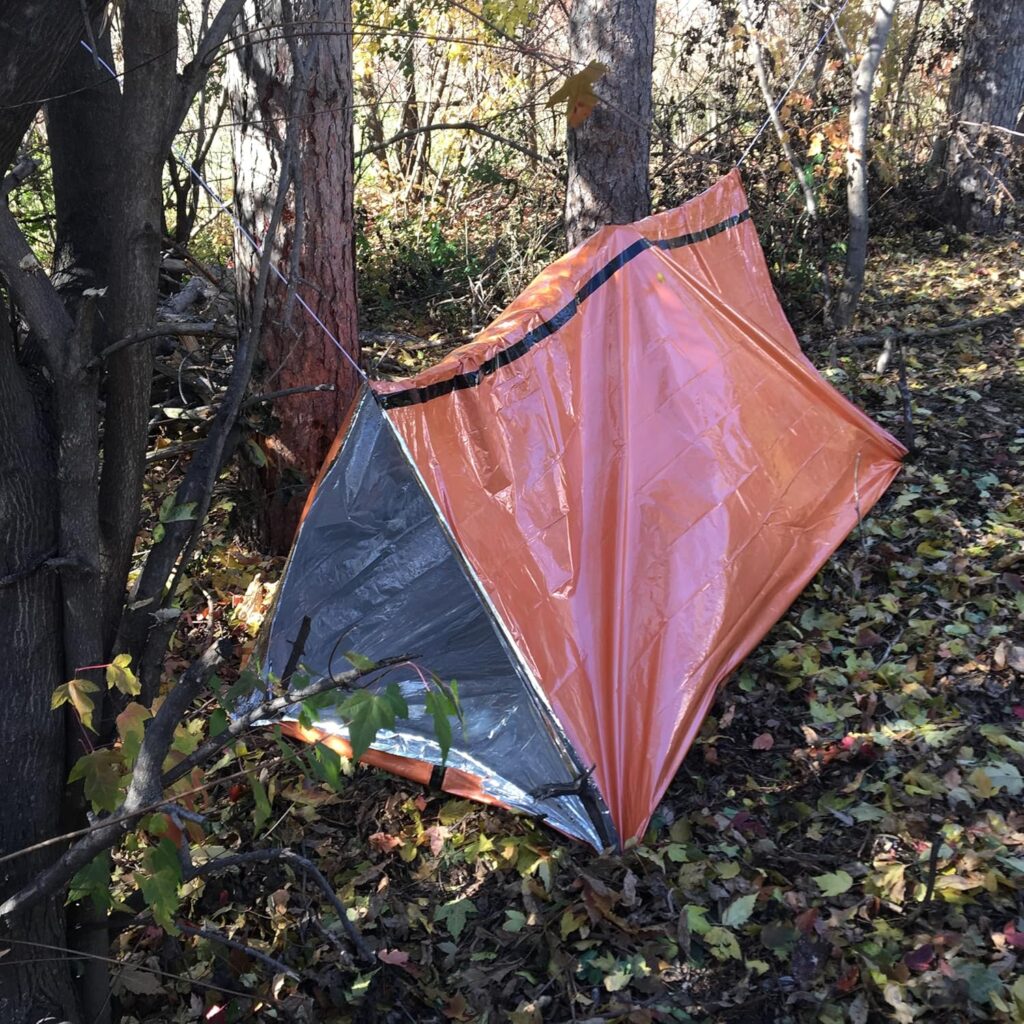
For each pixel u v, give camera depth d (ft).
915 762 10.64
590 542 11.16
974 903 8.79
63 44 5.55
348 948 8.93
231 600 14.03
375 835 10.14
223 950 8.80
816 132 23.76
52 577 6.60
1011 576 13.38
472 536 10.30
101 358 6.10
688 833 9.92
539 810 9.87
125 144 6.01
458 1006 8.30
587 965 8.64
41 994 6.64
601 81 17.30
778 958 8.53
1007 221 30.17
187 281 19.49
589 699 10.25
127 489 6.95
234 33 11.43
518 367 11.49
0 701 6.42
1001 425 17.67
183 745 6.91
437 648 10.73
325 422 14.21
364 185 34.83
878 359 20.68
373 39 26.07
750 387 13.93
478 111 30.48
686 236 15.78
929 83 32.94
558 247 24.29
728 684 12.12
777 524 13.23
